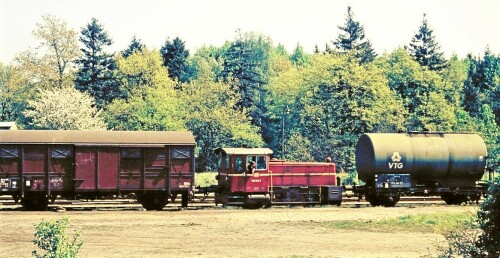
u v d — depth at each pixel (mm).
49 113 86812
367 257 24297
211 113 101625
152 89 97438
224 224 34062
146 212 39781
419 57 110250
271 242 28109
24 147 42000
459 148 46906
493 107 121812
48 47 92125
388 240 28625
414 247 26641
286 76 122500
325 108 94562
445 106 97250
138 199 43688
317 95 95938
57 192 42594
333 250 25984
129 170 43219
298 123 107312
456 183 47375
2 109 104812
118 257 24266
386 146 45906
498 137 98188
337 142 90688
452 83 112438
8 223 33625
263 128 121188
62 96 87875
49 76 91438
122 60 100438
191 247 26672
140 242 27922
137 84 101438
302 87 101938
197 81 107062
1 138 41875
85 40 100438
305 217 37156
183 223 34312
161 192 43625
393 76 102312
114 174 43000
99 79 100062
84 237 29125
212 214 38719
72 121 86688
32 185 42000
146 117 94750
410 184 46281
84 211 40500
